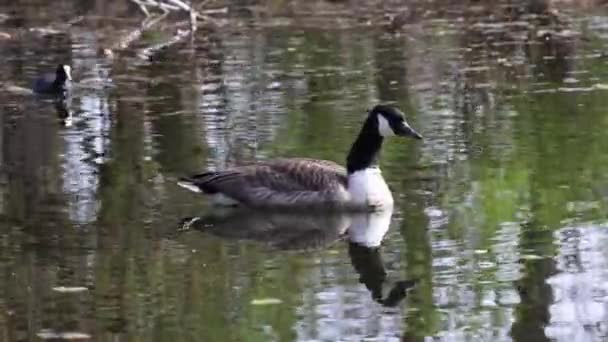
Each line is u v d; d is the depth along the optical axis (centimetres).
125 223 1499
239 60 2756
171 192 1636
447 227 1467
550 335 1135
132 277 1302
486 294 1235
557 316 1179
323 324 1164
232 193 1592
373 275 1303
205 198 1612
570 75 2459
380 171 1681
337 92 2347
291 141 1927
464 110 2144
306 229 1499
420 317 1179
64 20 3481
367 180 1577
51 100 2347
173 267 1334
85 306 1219
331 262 1354
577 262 1321
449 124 2030
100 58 2834
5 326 1168
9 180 1702
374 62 2688
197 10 3622
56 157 1838
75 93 2397
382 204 1569
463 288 1257
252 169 1611
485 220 1487
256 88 2400
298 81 2470
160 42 3067
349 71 2580
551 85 2356
